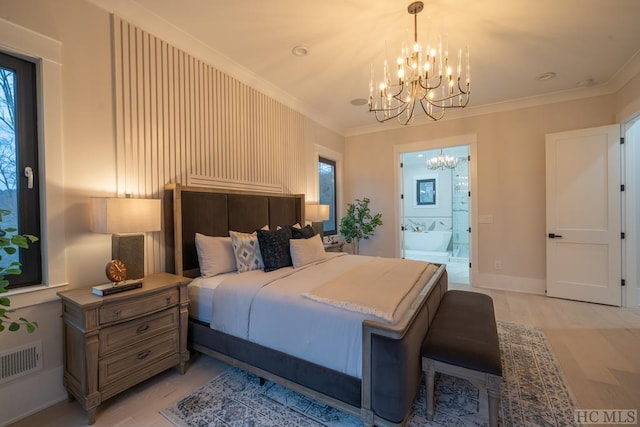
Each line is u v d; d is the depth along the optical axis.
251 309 1.97
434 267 2.77
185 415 1.71
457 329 1.77
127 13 2.19
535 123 4.03
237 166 3.20
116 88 2.15
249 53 2.86
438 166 7.05
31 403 1.74
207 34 2.55
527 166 4.09
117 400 1.84
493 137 4.30
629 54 2.87
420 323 1.71
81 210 1.97
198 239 2.47
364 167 5.42
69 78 1.91
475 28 2.43
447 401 1.82
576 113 3.78
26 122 1.78
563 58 2.94
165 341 2.03
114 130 2.15
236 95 3.19
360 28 2.45
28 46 1.72
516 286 4.17
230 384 2.02
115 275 1.83
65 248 1.89
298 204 3.99
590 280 3.62
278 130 3.85
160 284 2.03
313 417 1.69
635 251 3.42
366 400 1.49
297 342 1.75
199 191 2.61
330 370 1.62
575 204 3.69
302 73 3.28
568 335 2.70
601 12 2.22
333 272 2.43
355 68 3.16
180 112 2.60
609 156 3.50
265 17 2.31
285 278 2.24
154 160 2.40
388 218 5.21
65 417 1.70
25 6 1.72
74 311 1.71
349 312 1.63
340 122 5.14
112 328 1.74
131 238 2.06
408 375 1.45
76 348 1.72
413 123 4.93
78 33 1.95
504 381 1.99
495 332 1.76
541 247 4.03
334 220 5.42
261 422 1.65
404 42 2.65
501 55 2.87
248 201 3.16
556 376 2.04
